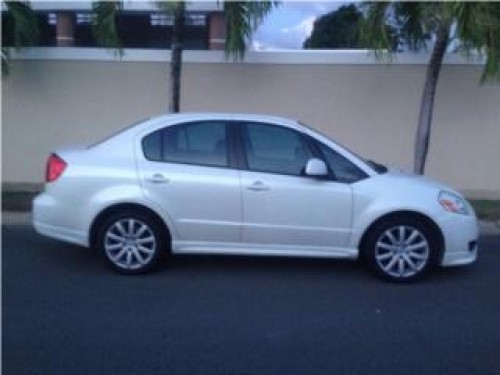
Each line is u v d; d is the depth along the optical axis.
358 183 7.62
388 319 6.59
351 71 13.30
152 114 13.56
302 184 7.55
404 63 13.20
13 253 8.65
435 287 7.64
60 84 13.63
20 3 12.78
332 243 7.64
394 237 7.66
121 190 7.60
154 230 7.66
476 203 12.09
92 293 7.14
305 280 7.76
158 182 7.57
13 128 13.73
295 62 13.32
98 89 13.60
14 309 6.64
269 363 5.48
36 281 7.53
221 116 7.78
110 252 7.73
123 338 5.95
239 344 5.86
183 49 13.84
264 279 7.75
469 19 10.51
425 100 11.90
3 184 13.48
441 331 6.30
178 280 7.64
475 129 13.34
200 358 5.55
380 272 7.70
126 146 7.75
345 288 7.51
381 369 5.42
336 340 6.01
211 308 6.76
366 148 13.46
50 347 5.72
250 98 13.44
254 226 7.59
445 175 13.48
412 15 11.71
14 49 13.18
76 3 15.31
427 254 7.69
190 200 7.57
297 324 6.38
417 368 5.46
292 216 7.57
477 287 7.70
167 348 5.75
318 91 13.38
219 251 7.68
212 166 7.63
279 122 7.74
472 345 5.97
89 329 6.14
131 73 13.52
